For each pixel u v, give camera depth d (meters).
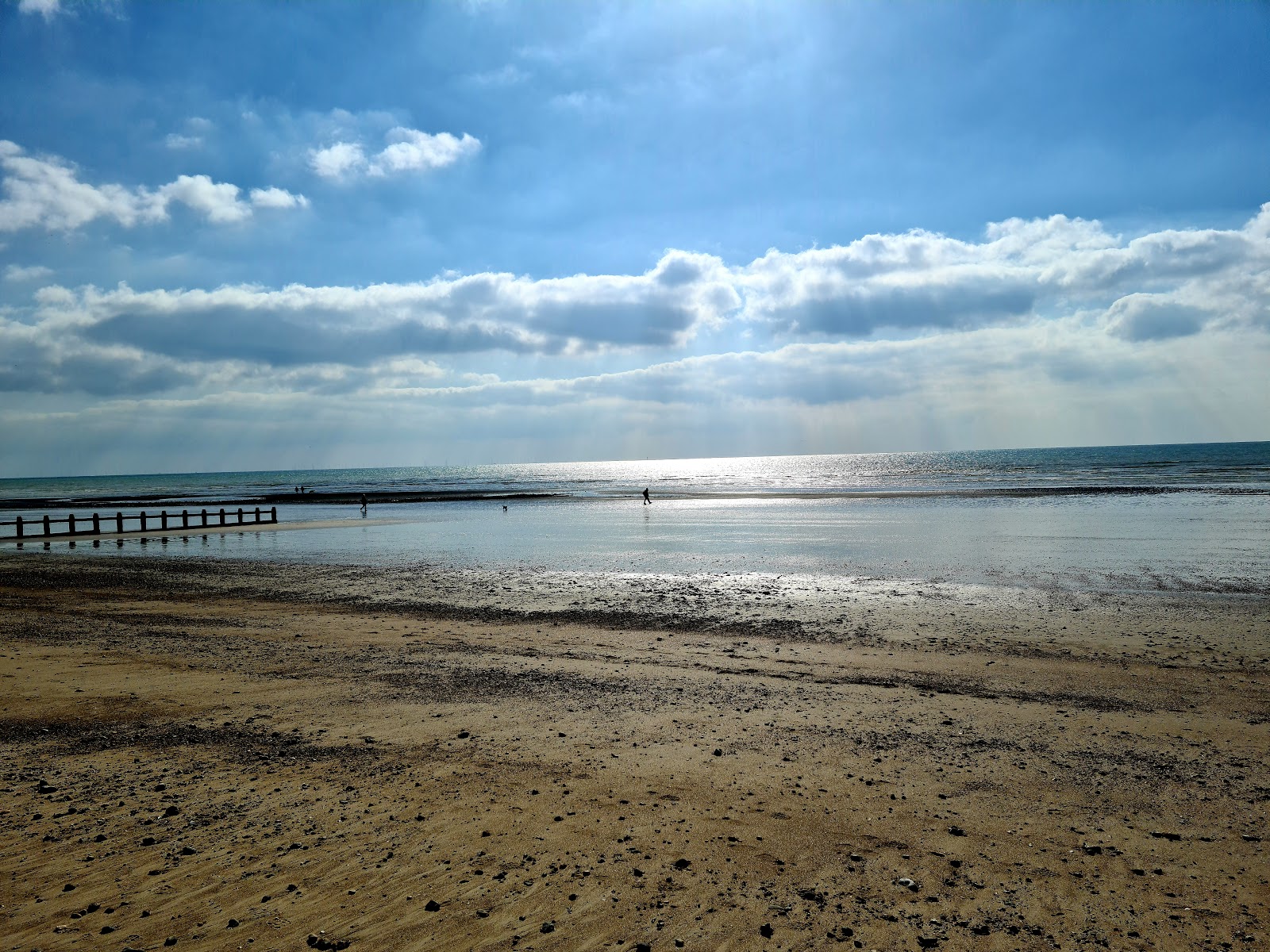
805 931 4.50
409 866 5.30
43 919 4.62
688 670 11.25
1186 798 6.44
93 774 7.12
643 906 4.77
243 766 7.30
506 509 55.91
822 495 63.41
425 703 9.52
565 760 7.41
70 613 16.98
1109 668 11.09
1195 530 29.66
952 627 14.13
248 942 4.39
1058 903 4.81
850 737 8.09
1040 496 52.62
